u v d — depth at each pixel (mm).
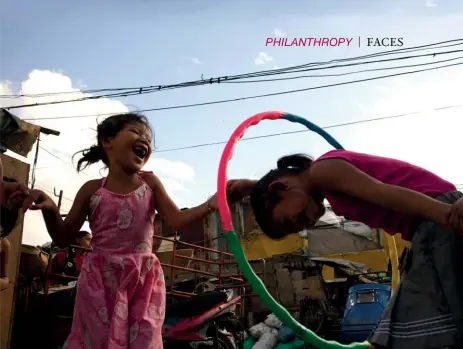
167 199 3279
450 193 2086
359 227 18016
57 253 6504
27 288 5969
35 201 3062
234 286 8188
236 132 2564
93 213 3078
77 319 2891
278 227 2330
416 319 1867
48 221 3145
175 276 9289
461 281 1846
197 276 9008
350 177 2047
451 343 1767
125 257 2961
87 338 2834
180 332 5812
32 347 5656
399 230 2148
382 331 1922
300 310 12141
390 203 1940
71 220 3197
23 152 6801
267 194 2312
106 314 2842
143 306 2871
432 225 1979
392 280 3473
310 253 17641
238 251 2201
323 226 17875
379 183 1992
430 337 1807
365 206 2146
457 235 1907
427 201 1881
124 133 3176
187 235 20094
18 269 5449
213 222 19562
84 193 3209
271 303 2211
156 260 3084
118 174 3180
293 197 2258
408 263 2025
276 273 14703
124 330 2744
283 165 2381
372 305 10023
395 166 2197
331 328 11609
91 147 3418
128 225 3039
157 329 2859
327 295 14219
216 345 6113
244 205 18141
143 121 3299
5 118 6480
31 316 5781
